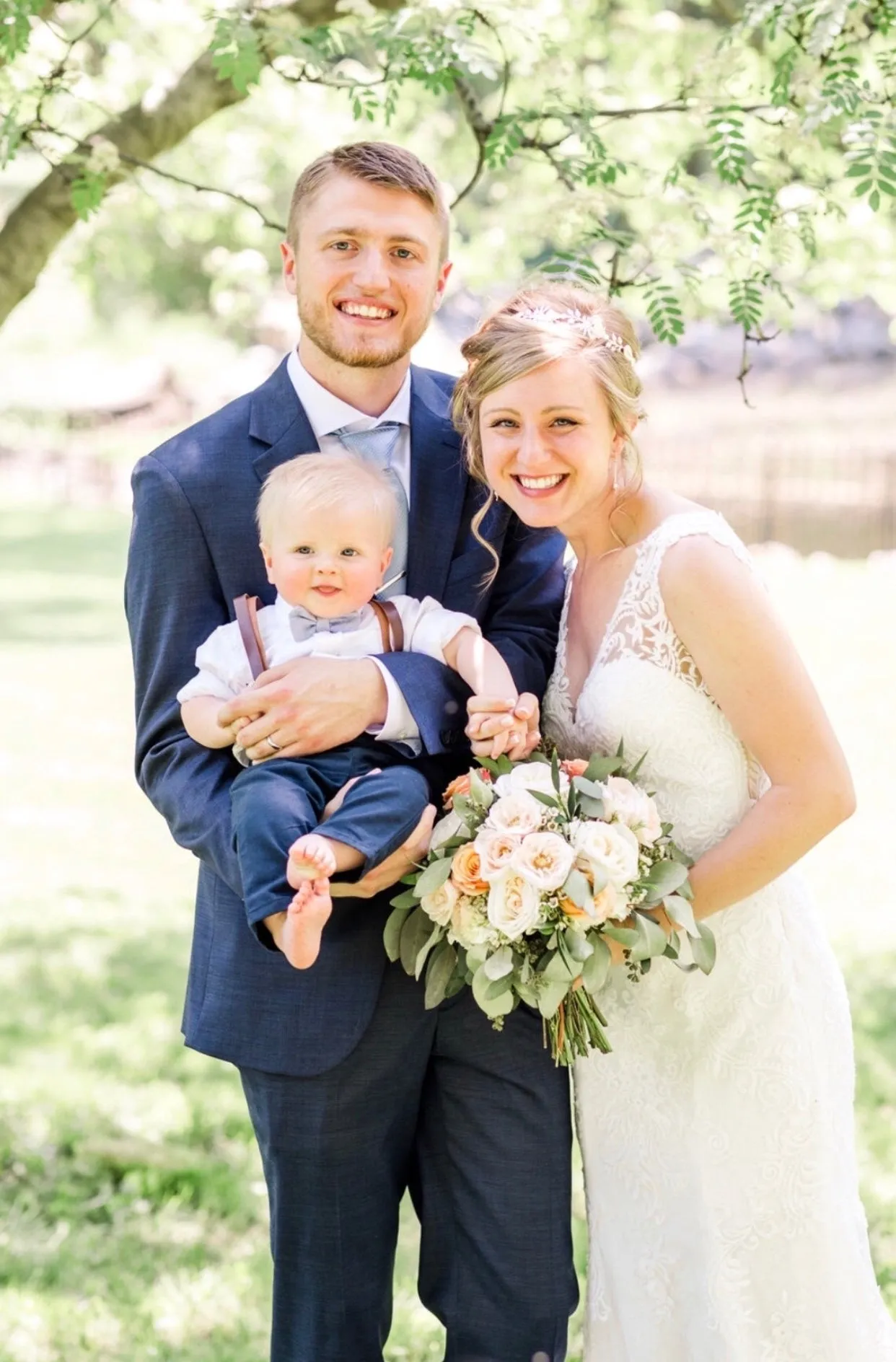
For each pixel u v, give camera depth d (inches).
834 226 150.9
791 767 91.3
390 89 131.3
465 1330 101.3
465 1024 99.8
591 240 129.7
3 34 121.0
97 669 510.3
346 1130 97.2
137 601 101.0
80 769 380.5
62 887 281.4
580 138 132.7
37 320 1366.9
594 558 100.3
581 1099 102.9
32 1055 193.8
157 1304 133.5
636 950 86.0
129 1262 141.1
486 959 87.2
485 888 86.0
